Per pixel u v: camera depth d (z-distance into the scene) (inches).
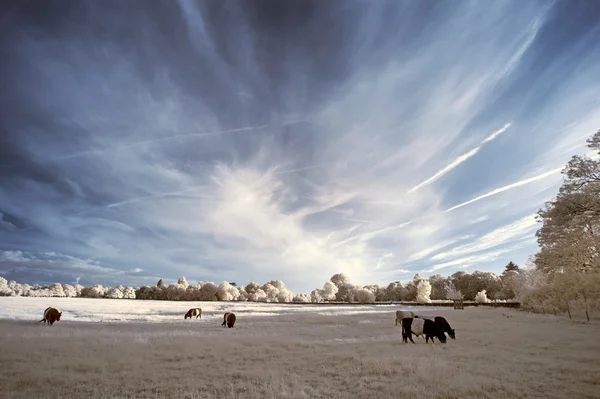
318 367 514.9
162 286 6269.7
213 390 390.0
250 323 1498.5
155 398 361.7
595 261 1406.3
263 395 366.6
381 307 3346.5
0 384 403.9
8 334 846.5
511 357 561.3
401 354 610.2
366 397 357.7
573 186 1214.3
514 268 5605.3
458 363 514.0
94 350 650.8
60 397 361.4
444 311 2438.5
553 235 1400.1
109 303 3083.2
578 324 1200.8
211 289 5511.8
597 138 1149.1
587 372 446.9
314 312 2442.2
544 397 346.9
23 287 6574.8
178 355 608.4
